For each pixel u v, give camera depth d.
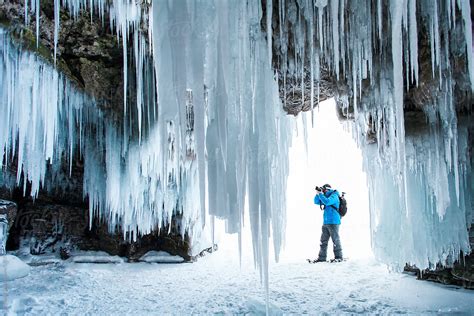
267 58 4.03
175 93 3.41
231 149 3.57
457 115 5.43
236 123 3.63
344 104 5.83
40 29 5.29
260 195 3.78
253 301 5.59
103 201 8.98
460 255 5.96
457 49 4.34
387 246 6.48
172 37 3.34
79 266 8.95
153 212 9.56
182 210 9.61
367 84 5.35
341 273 7.41
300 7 4.21
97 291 6.80
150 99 6.66
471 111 5.36
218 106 3.45
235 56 3.64
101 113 7.10
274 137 3.97
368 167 6.67
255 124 3.81
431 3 3.91
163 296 6.43
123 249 9.59
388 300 5.61
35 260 9.01
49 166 9.33
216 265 9.12
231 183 3.58
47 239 9.48
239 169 3.67
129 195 8.21
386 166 6.36
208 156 3.56
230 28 3.63
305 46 4.74
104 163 8.40
